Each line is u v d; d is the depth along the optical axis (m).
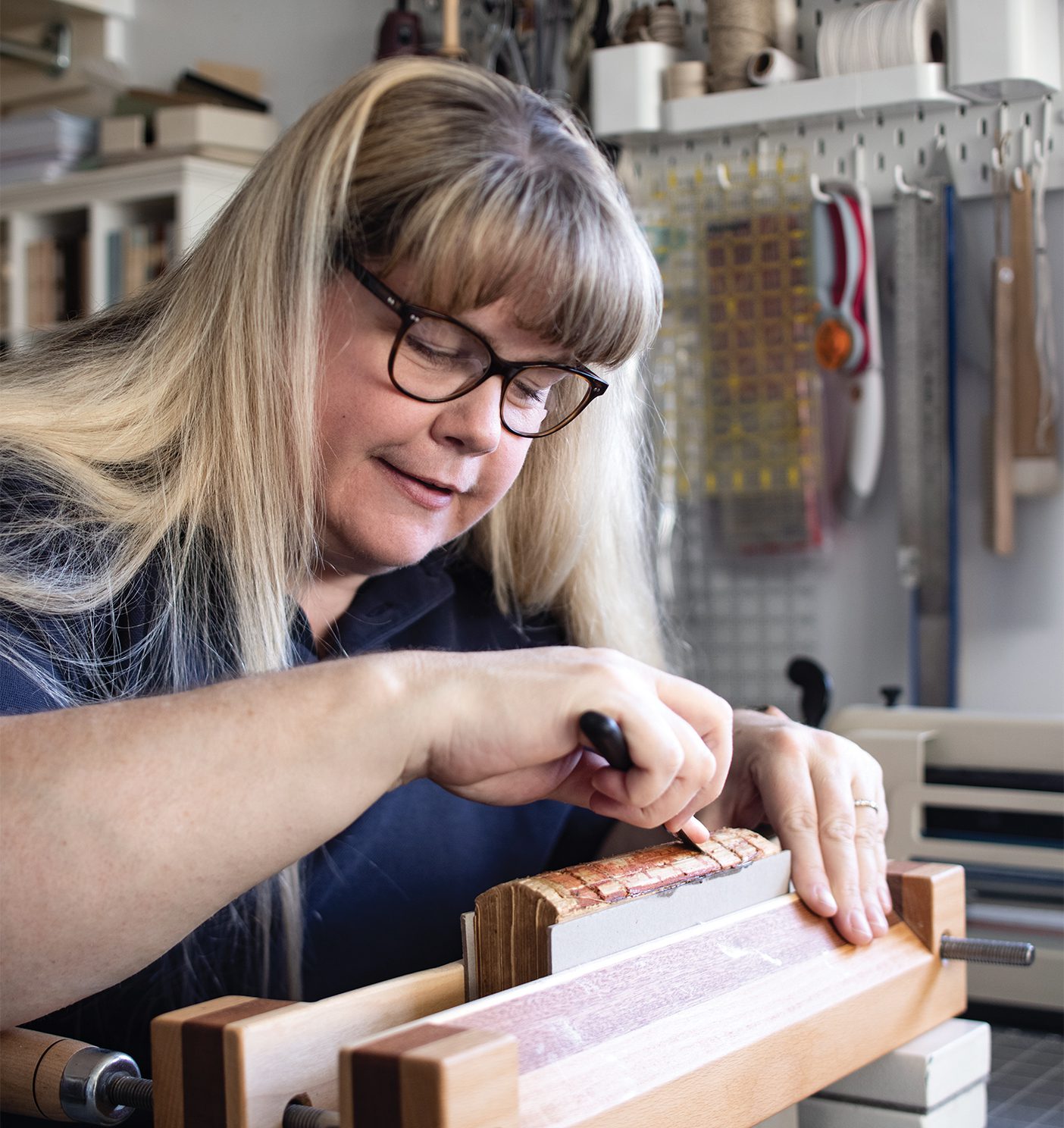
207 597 0.82
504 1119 0.42
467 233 0.66
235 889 0.50
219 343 0.79
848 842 0.76
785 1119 0.63
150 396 0.81
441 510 0.79
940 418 1.56
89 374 0.84
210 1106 0.46
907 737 1.20
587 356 0.74
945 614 1.57
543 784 0.60
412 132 0.69
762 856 0.69
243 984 0.84
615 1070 0.49
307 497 0.77
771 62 1.55
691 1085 0.52
